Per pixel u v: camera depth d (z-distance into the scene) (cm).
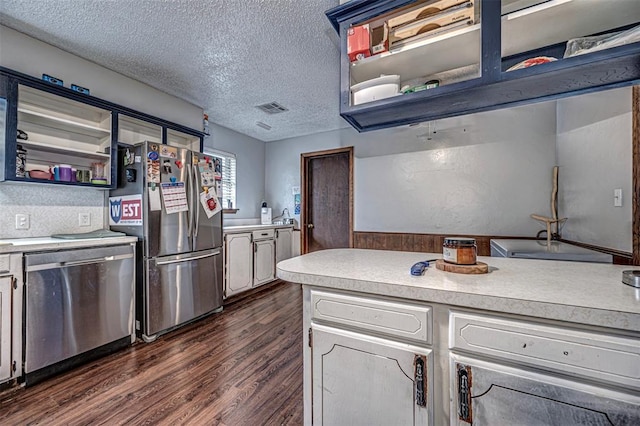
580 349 72
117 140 244
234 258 345
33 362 176
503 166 303
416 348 93
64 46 215
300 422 147
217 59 235
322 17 186
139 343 234
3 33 192
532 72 110
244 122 390
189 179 272
